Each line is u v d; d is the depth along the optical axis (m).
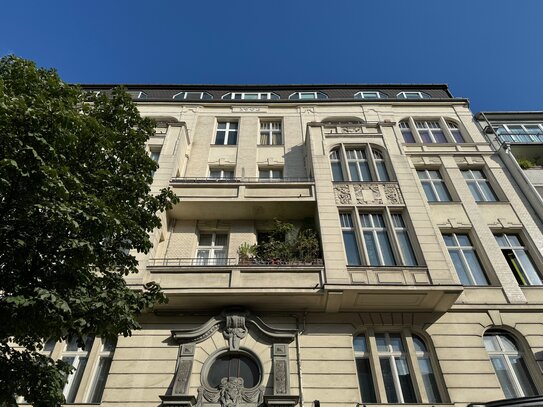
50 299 5.42
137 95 19.56
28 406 8.59
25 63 7.37
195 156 15.61
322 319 10.24
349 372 9.23
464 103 18.05
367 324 10.16
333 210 11.92
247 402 8.63
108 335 6.83
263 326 9.82
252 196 12.62
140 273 10.30
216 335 9.74
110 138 7.42
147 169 8.27
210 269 10.38
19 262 5.89
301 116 17.77
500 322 10.30
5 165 5.27
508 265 11.77
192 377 9.09
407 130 17.06
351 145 14.09
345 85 20.44
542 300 10.88
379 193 12.45
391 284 9.88
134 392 8.88
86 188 7.04
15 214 5.89
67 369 6.85
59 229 5.86
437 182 14.45
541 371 9.41
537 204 13.15
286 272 10.37
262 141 16.92
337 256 10.68
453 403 8.72
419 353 9.82
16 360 6.13
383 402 8.84
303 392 8.88
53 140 5.96
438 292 9.82
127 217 7.25
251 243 12.38
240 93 20.09
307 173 14.68
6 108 5.56
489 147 15.63
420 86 20.22
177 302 10.13
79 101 8.04
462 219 12.90
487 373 9.23
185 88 20.20
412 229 11.45
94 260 6.29
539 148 15.41
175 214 12.92
